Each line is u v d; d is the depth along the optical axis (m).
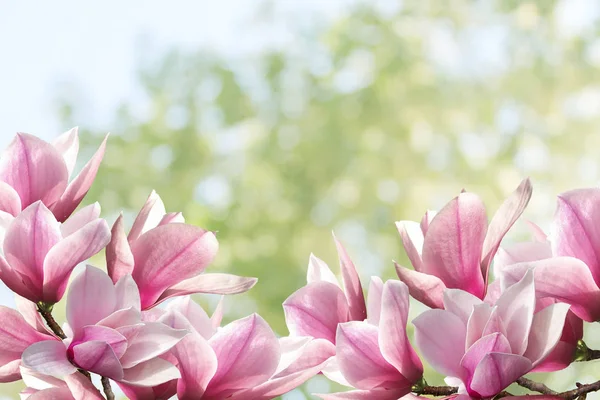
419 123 11.05
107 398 1.17
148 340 1.14
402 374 1.19
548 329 1.12
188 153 10.51
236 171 10.63
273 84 11.01
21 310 1.30
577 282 1.15
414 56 11.20
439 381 6.26
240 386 1.20
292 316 1.37
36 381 1.32
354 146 10.58
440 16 11.67
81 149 10.49
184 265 1.26
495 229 1.24
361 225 10.38
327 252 10.18
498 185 10.89
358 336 1.20
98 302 1.19
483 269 1.25
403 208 10.36
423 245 1.26
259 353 1.20
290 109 10.95
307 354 1.32
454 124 11.13
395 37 11.10
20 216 1.24
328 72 11.16
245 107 10.90
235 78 10.93
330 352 1.33
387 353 1.17
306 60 11.20
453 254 1.26
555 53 11.59
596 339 6.49
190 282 1.27
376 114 10.80
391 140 10.70
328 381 7.59
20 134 1.38
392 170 10.58
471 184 10.80
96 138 10.55
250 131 11.02
